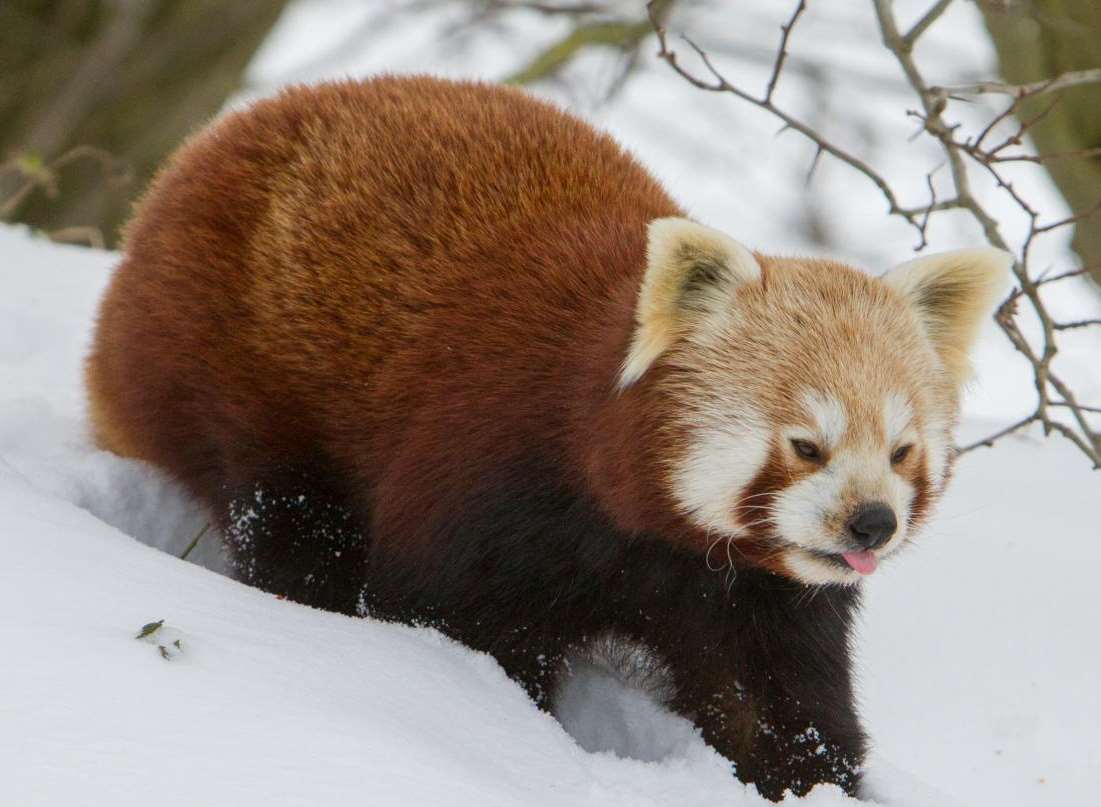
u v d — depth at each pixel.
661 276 6.71
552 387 7.29
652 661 7.79
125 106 18.00
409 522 7.63
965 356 7.26
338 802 4.34
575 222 8.03
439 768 4.90
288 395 8.29
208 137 9.22
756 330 6.74
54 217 17.75
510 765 5.75
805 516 6.37
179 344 8.62
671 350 6.79
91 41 17.86
